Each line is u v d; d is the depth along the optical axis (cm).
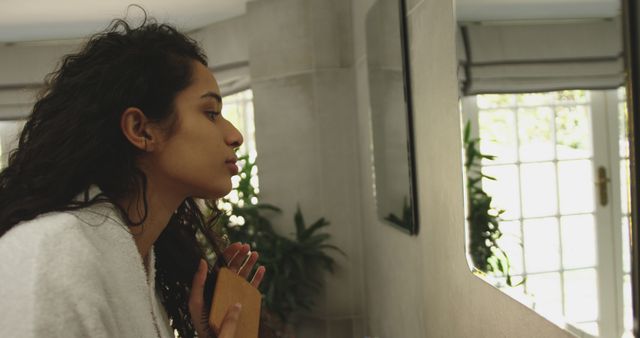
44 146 71
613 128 72
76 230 64
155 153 75
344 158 384
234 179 429
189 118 75
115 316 65
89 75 73
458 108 142
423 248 198
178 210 98
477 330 141
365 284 366
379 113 258
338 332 386
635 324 68
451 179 156
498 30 111
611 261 75
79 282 61
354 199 385
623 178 70
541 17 92
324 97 382
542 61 94
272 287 373
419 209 201
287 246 382
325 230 389
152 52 75
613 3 70
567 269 89
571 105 84
